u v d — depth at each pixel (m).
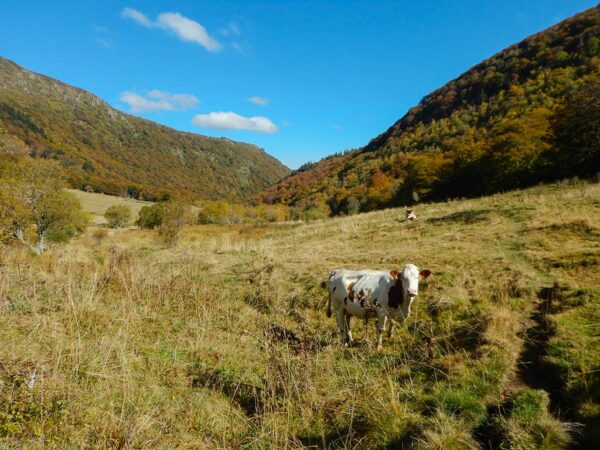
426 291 8.70
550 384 4.69
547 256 9.40
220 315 9.06
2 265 10.72
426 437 3.84
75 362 5.40
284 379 5.40
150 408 4.82
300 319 8.74
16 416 3.87
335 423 4.62
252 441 4.42
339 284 7.53
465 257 10.89
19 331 6.55
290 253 17.03
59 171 25.92
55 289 9.16
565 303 6.62
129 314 7.92
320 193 130.38
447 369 5.31
